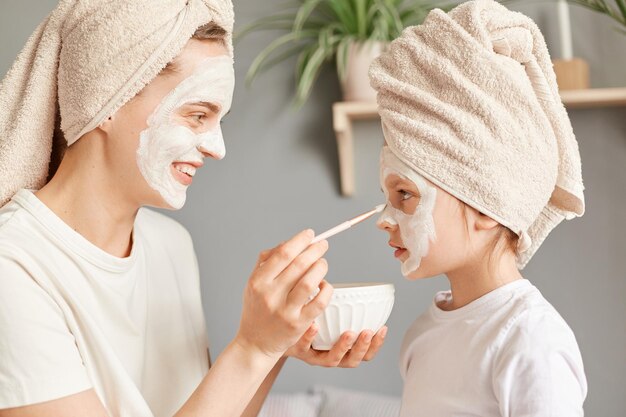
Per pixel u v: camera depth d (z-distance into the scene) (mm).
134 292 1258
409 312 2213
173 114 1164
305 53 2186
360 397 2102
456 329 1221
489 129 1152
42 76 1180
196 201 2318
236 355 1068
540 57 1237
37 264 1107
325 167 2268
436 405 1210
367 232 2232
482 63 1161
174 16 1143
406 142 1170
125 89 1130
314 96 2275
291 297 1021
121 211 1205
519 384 1081
